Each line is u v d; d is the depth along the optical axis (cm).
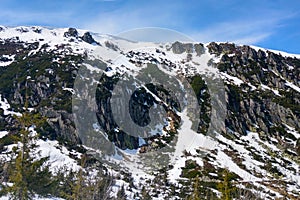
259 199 5672
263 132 11944
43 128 7612
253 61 16475
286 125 12775
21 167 2762
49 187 2936
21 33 17300
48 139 7338
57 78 10506
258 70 15750
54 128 7706
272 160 9806
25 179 2762
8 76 11256
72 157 6431
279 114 13075
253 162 9262
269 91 14425
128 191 4481
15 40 16138
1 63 12888
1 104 9575
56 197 3216
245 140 11081
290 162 10019
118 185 4447
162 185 5484
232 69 15550
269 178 8288
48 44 15075
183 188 5694
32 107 9362
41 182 2848
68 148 6975
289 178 8600
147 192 4784
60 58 12488
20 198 2750
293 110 13075
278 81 15525
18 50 14525
